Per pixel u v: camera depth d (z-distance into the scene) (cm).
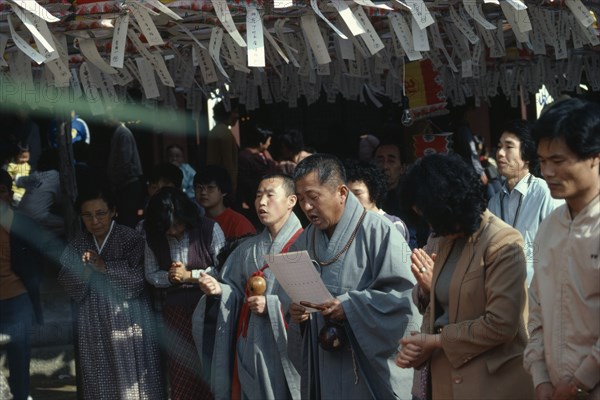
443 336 388
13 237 643
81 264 614
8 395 620
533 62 838
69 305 806
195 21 515
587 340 343
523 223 556
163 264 608
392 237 475
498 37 614
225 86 804
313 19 516
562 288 350
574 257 345
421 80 673
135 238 622
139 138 1092
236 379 560
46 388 775
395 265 470
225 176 664
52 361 801
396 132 898
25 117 899
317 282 457
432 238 486
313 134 1240
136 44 515
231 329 559
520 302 380
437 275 404
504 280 379
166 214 598
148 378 611
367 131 1237
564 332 349
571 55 835
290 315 505
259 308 534
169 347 610
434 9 550
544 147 344
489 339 377
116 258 618
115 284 610
